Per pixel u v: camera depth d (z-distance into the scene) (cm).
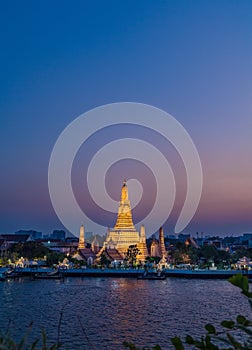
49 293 13725
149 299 12188
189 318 9000
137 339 6962
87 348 6244
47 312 9738
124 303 11344
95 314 9506
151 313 9669
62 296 12912
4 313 9581
